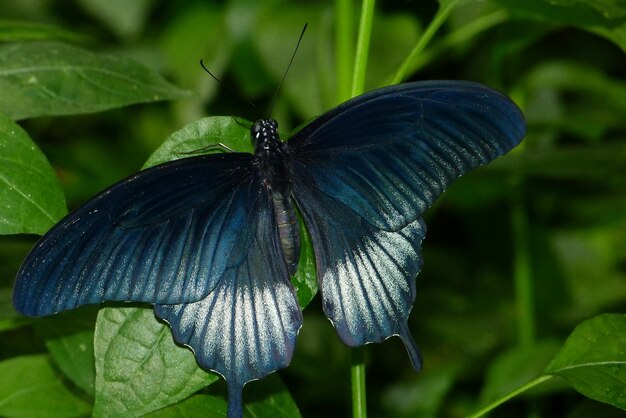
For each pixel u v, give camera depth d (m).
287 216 0.65
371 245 0.65
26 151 0.66
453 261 0.87
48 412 0.72
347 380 0.81
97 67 0.70
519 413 0.82
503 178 0.80
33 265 0.62
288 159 0.66
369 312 0.65
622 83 0.82
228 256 0.65
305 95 0.81
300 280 0.66
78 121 0.86
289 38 0.80
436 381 0.81
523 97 0.83
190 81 0.82
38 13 0.86
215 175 0.65
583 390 0.66
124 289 0.64
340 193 0.66
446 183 0.65
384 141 0.65
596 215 0.88
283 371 0.80
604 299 0.86
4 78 0.69
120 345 0.64
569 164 0.77
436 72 0.85
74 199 0.84
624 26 0.71
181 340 0.64
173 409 0.66
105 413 0.64
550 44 0.88
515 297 0.86
